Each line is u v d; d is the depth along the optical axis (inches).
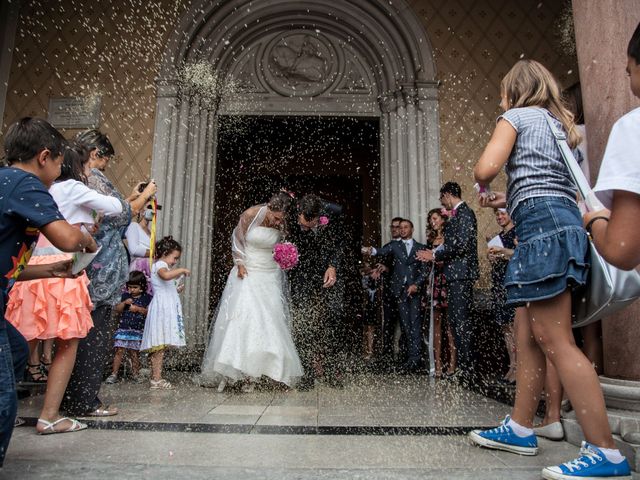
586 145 83.9
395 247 195.3
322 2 247.0
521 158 64.2
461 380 147.8
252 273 140.3
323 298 155.6
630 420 63.5
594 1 81.1
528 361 67.5
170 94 234.2
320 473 56.2
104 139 100.4
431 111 234.8
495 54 241.6
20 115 235.5
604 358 75.3
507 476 55.7
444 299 174.7
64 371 79.6
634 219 43.4
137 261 170.7
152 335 142.6
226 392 131.0
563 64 239.6
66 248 57.3
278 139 316.5
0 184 54.6
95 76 239.3
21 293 78.4
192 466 58.2
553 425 75.7
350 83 252.7
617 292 54.0
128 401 112.3
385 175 241.0
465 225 154.9
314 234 154.6
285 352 133.4
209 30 244.8
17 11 243.8
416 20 242.7
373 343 231.9
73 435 75.4
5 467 56.9
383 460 62.4
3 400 51.1
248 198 337.1
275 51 253.4
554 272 55.9
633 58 46.0
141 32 242.4
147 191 108.9
